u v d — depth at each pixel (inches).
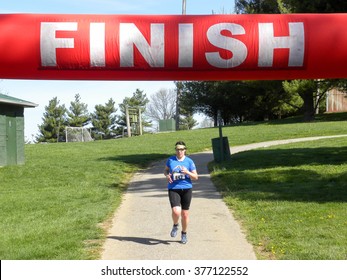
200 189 516.1
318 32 350.3
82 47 346.0
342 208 377.4
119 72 354.3
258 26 350.3
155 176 645.9
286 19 354.3
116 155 917.2
